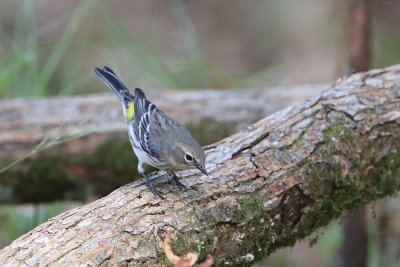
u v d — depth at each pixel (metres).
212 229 7.64
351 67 11.96
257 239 8.09
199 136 12.49
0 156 11.69
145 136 8.74
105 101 12.39
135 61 15.76
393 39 17.50
